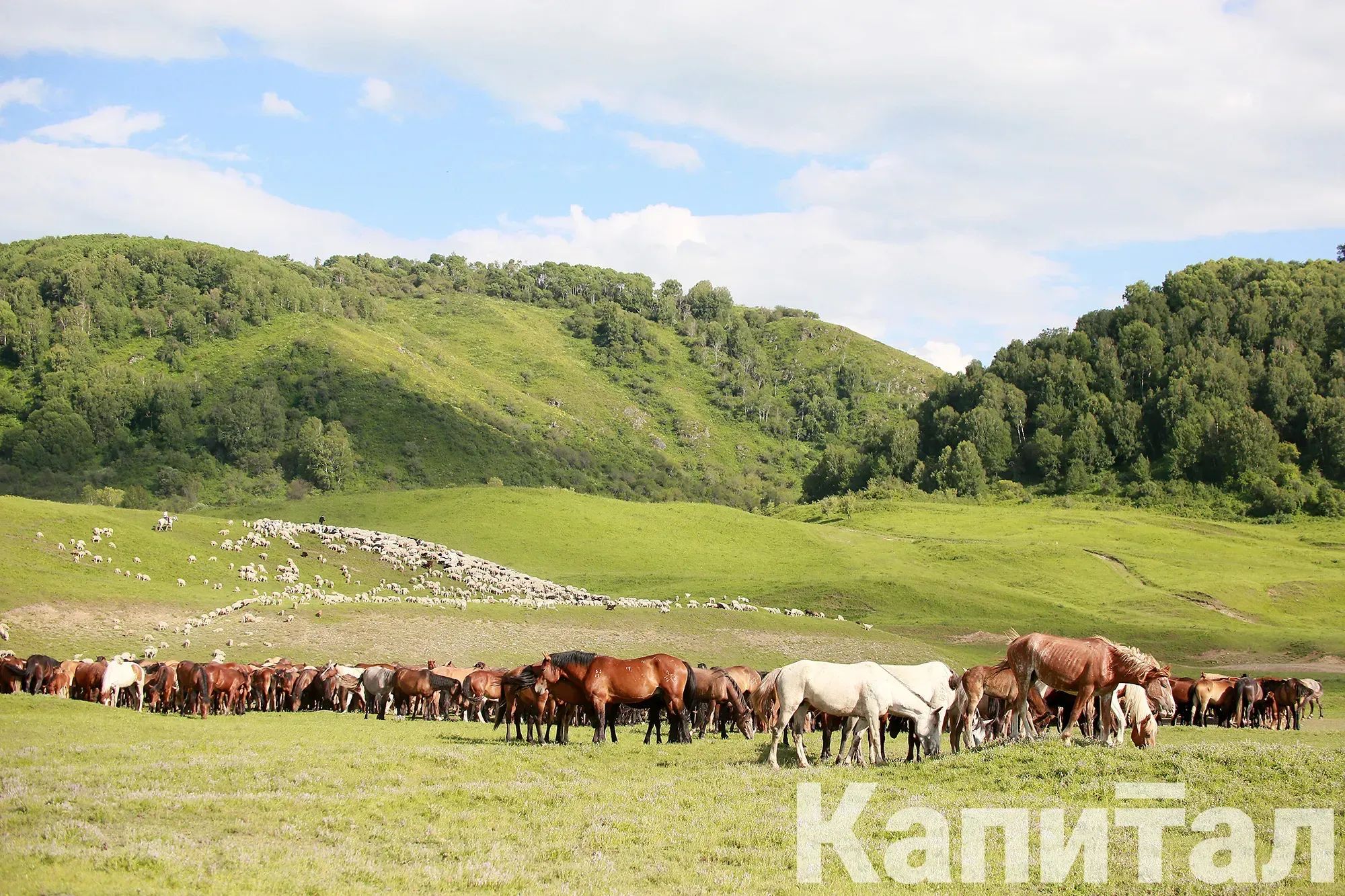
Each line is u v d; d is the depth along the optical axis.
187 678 38.66
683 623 74.25
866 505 195.88
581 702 30.08
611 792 21.72
